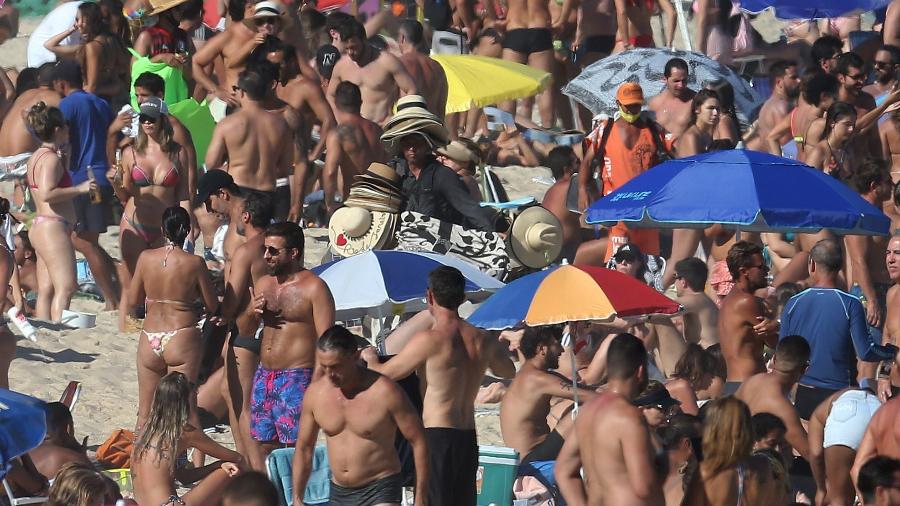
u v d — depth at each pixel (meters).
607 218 38.03
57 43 56.72
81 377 41.44
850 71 51.47
